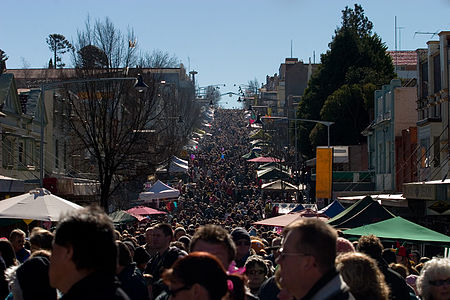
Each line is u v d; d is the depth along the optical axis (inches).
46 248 335.6
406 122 1670.8
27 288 246.7
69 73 2186.3
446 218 1008.9
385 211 703.1
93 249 159.8
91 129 1421.0
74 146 1704.0
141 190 1796.3
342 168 2228.1
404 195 1075.3
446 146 1242.0
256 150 3481.8
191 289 165.9
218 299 168.1
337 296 168.1
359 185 1829.5
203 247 228.8
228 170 3208.7
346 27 2640.3
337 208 906.1
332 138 2410.2
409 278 389.4
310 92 2674.7
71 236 159.8
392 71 2704.2
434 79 1323.8
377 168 1844.2
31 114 1531.7
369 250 307.3
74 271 160.4
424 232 548.1
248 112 6697.8
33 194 616.7
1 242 368.2
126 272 304.7
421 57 1400.1
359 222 689.6
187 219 1390.3
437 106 1305.4
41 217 586.2
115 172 1444.4
